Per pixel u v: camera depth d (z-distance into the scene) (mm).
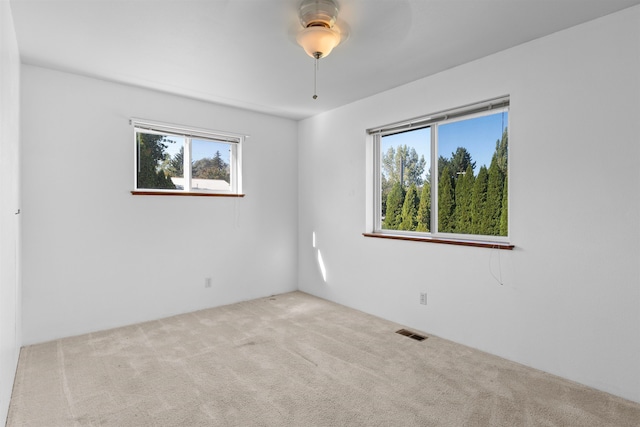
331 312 3719
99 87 3158
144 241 3434
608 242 2125
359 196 3779
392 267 3428
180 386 2195
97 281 3170
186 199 3705
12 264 2117
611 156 2104
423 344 2869
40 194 2887
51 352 2688
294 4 1979
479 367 2457
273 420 1860
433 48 2547
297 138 4668
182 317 3555
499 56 2607
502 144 2758
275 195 4445
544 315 2396
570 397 2074
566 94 2277
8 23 1902
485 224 2867
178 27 2238
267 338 2988
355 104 3803
